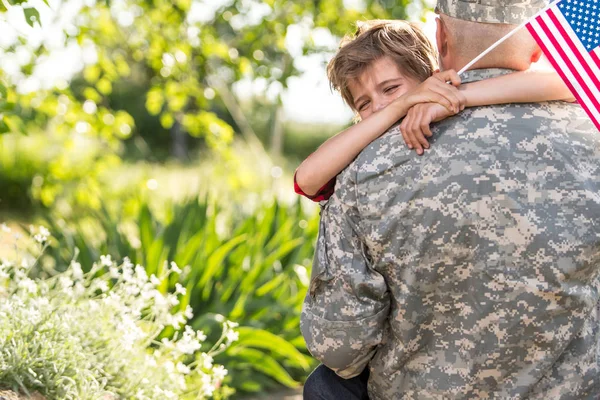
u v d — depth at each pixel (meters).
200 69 8.65
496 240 2.16
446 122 2.23
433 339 2.28
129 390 3.53
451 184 2.17
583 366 2.23
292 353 5.77
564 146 2.18
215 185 10.94
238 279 6.37
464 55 2.35
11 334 3.29
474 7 2.30
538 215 2.14
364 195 2.26
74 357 3.33
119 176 15.66
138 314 3.73
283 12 8.52
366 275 2.29
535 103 2.24
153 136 32.78
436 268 2.21
